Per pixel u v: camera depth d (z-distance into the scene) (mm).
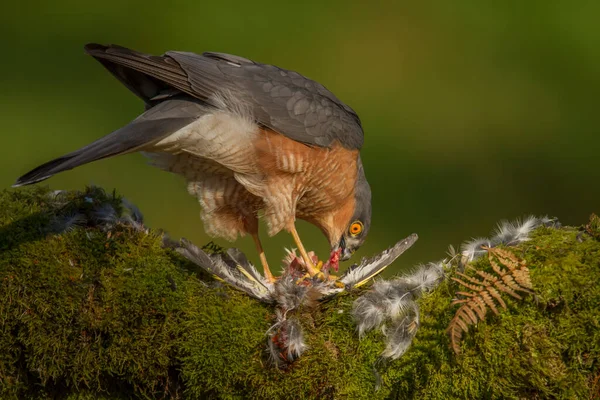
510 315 6250
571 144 18734
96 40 21109
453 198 17688
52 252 7156
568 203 17734
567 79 20781
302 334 6707
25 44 20516
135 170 16875
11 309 7000
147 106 8844
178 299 6980
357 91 20406
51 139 17953
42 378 7059
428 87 20484
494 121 19562
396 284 6902
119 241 7324
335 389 6672
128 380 7098
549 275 6305
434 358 6434
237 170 8562
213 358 6801
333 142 8984
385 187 17625
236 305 7012
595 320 6117
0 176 16719
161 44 21141
